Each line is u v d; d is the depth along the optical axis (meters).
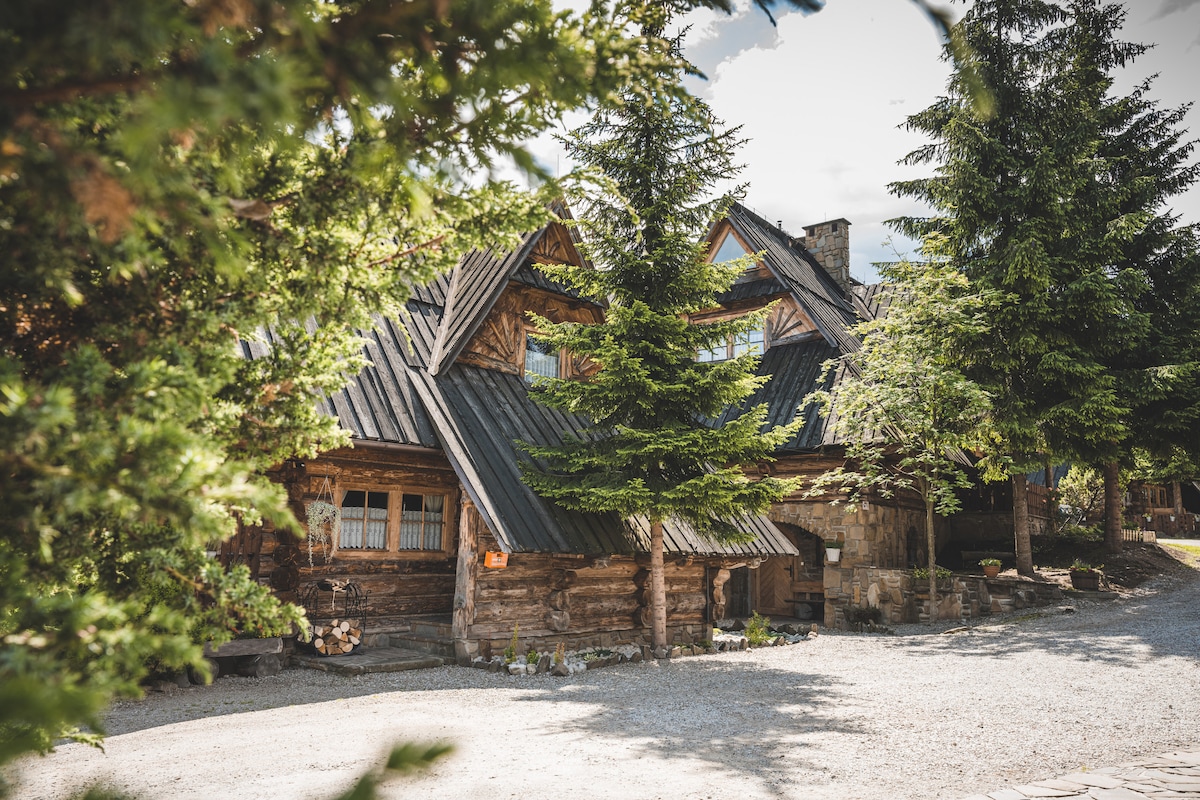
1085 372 20.08
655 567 13.46
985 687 10.69
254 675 11.06
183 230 2.29
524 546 11.66
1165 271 24.72
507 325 15.84
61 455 1.86
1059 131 22.34
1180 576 22.92
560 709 8.93
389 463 13.73
